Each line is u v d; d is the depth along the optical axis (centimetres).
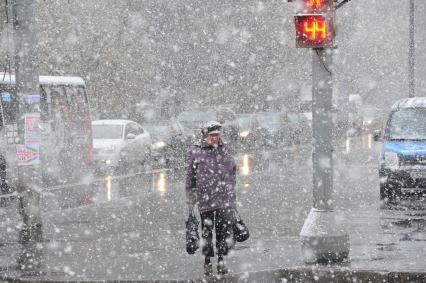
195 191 2514
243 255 2775
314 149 2670
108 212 4131
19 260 2755
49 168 5950
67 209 4284
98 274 2502
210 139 2502
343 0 2664
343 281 2447
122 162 6700
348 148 8988
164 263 2680
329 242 2616
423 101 4522
